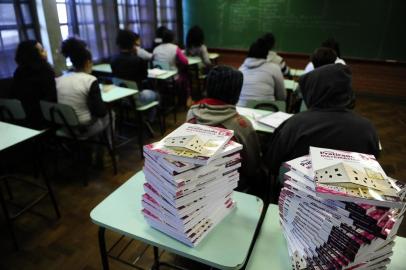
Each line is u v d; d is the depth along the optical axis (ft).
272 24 18.03
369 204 2.19
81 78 7.53
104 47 13.66
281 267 2.77
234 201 3.49
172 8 18.54
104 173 8.78
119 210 3.38
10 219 5.81
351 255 2.23
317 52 6.89
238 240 2.98
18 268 5.49
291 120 4.53
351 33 16.39
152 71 12.16
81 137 7.90
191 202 2.81
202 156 2.70
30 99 7.79
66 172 8.84
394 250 2.90
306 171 2.66
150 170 2.92
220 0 18.72
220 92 4.53
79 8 12.10
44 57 8.00
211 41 19.99
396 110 15.03
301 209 2.65
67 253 5.85
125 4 14.51
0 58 9.59
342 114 4.20
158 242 2.92
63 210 7.12
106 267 3.60
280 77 8.49
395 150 10.67
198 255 2.78
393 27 15.47
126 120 11.97
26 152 9.02
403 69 15.94
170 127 12.55
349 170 2.50
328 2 16.34
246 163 4.67
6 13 9.55
